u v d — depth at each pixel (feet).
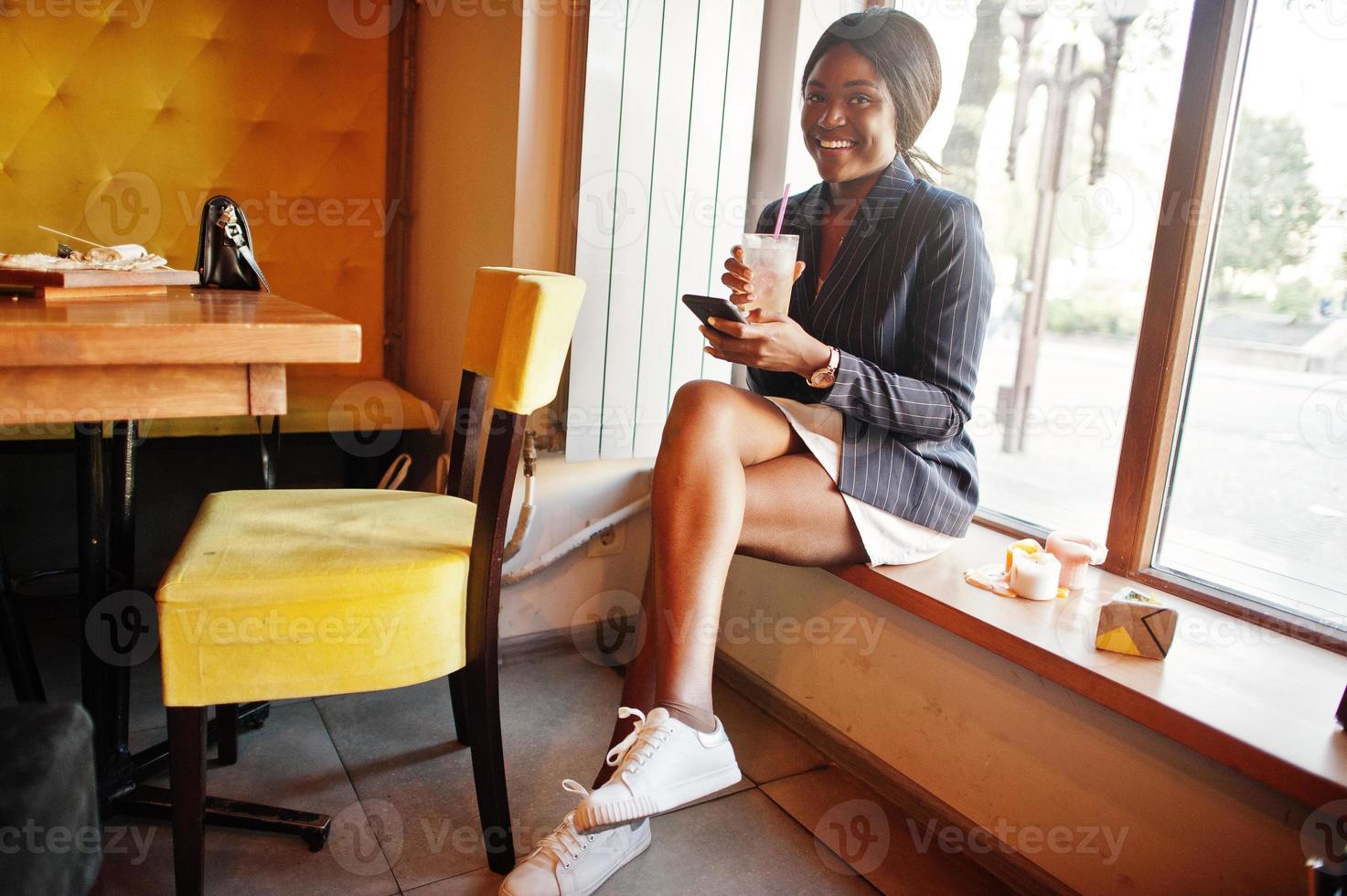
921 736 5.24
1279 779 3.48
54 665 6.41
